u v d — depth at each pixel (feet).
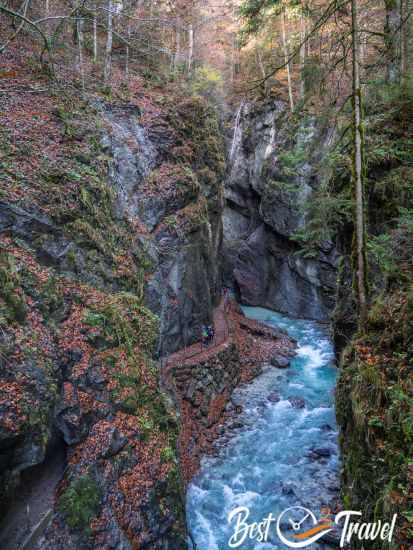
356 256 27.35
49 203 34.06
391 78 33.50
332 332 50.78
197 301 62.80
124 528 25.46
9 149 35.81
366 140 33.30
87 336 30.53
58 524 22.84
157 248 53.57
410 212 26.78
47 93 48.32
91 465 25.75
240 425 50.14
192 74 88.69
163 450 30.89
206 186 73.41
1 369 22.44
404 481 16.72
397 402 19.35
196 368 52.42
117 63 75.20
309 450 44.83
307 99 28.22
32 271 29.27
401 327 22.90
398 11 32.07
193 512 36.60
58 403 25.98
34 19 58.44
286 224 91.76
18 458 21.89
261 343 74.84
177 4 80.33
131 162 53.06
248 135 111.55
